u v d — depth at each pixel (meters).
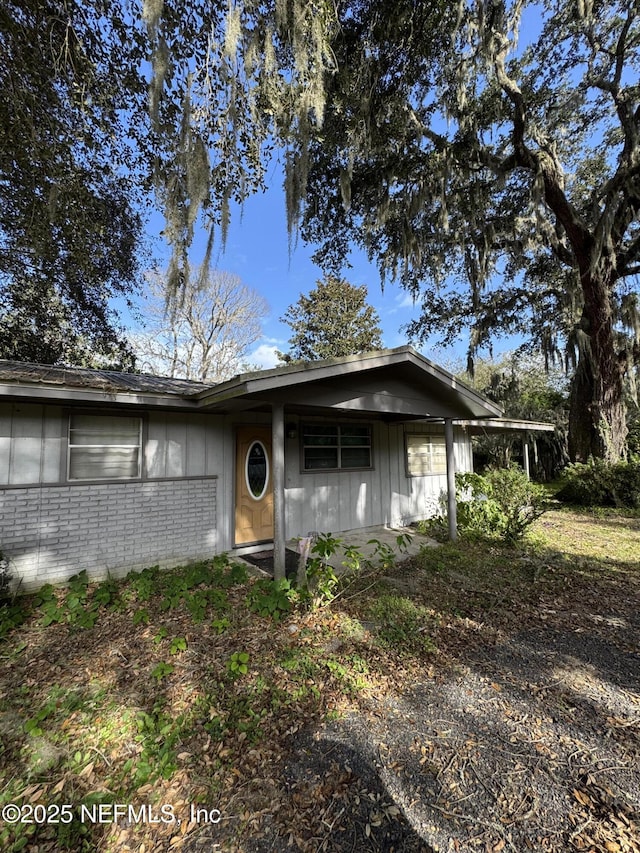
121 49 5.16
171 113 5.58
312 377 4.33
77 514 4.73
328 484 7.36
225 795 1.94
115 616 3.79
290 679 2.82
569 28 8.64
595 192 10.38
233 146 5.24
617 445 10.56
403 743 2.25
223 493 6.00
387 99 7.65
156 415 5.40
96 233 8.22
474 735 2.30
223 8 4.71
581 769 2.05
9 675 2.86
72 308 11.03
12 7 4.48
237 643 3.28
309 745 2.24
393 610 3.93
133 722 2.40
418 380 5.90
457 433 10.21
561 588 4.58
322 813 1.84
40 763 2.11
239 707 2.54
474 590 4.51
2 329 10.38
